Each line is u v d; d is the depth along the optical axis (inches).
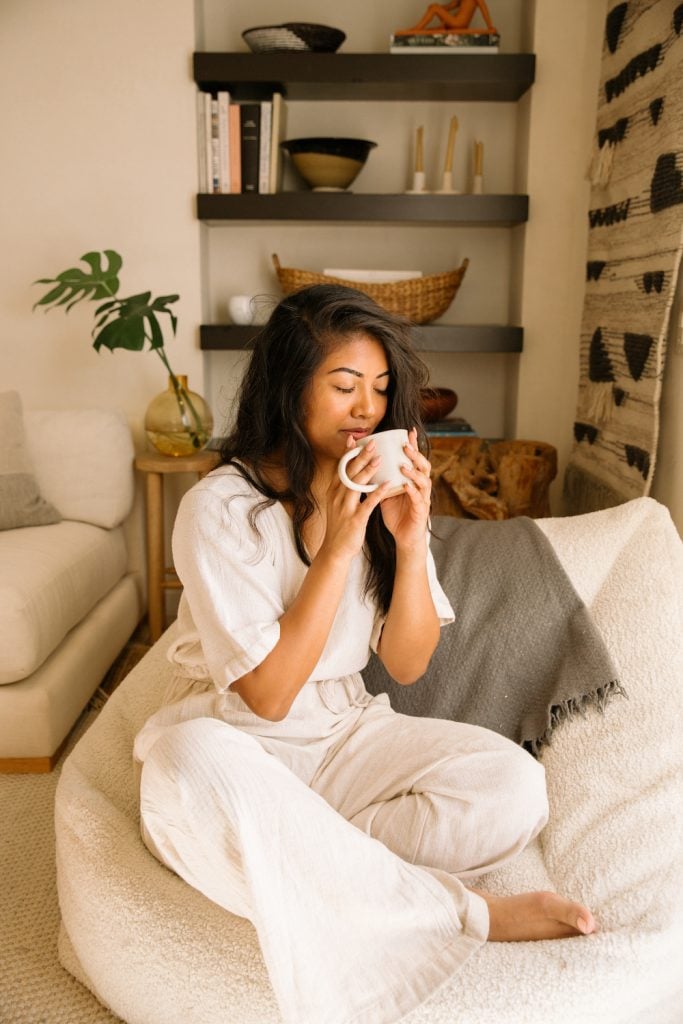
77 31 110.4
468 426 111.3
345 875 40.6
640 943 42.4
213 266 124.8
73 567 90.4
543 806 49.0
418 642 51.5
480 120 119.7
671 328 81.6
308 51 108.7
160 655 69.2
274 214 112.0
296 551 48.7
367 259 124.2
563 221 113.0
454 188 121.5
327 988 40.0
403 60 107.3
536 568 63.4
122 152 113.1
